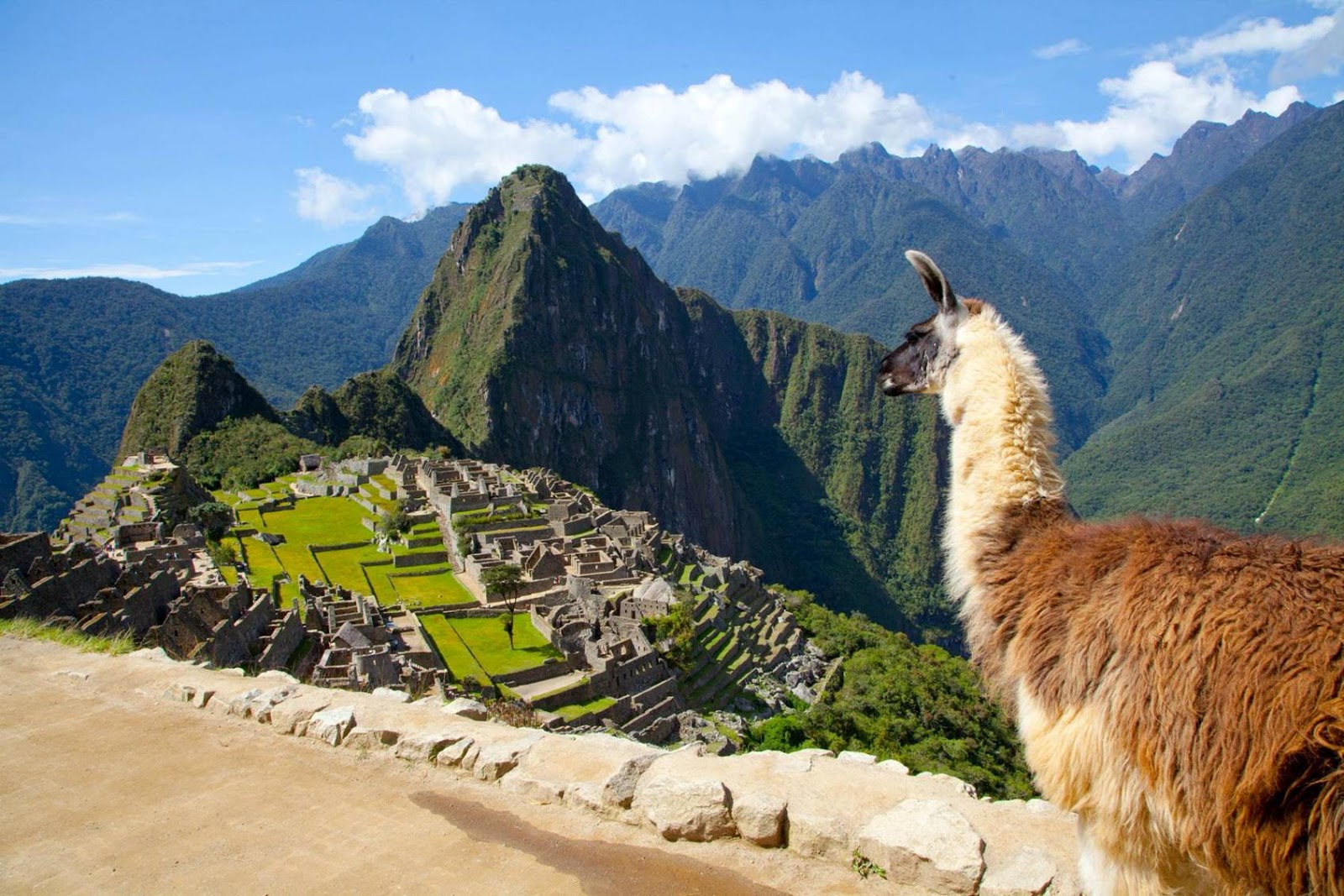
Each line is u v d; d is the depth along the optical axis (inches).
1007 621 174.1
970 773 1515.7
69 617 839.7
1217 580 144.4
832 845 221.1
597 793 253.0
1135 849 148.9
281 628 1148.5
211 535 2219.5
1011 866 203.0
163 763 296.0
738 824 231.3
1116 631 150.2
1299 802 126.0
